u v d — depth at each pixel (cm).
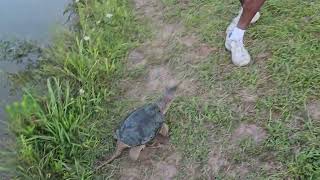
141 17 416
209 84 336
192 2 413
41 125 318
